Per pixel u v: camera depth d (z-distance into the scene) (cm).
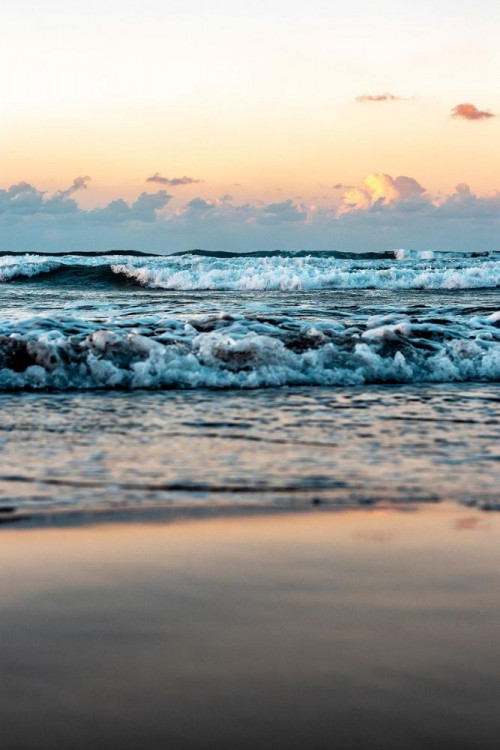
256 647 187
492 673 174
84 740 148
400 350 775
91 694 164
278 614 207
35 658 180
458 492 348
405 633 195
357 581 232
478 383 724
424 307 1412
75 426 507
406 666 177
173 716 156
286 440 464
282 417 544
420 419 540
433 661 180
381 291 2327
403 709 159
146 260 3375
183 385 688
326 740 148
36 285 2788
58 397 628
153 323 939
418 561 251
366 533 283
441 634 195
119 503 321
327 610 210
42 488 347
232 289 2536
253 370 707
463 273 2619
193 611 208
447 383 723
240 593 221
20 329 862
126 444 450
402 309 1372
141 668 176
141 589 224
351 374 721
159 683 169
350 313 1315
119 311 1371
